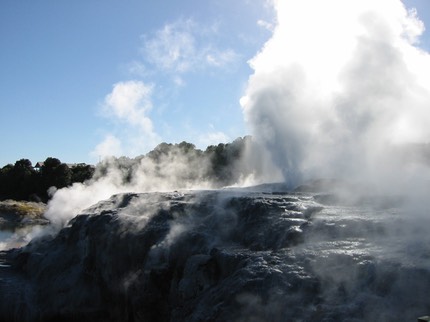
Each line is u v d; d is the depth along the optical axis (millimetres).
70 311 18531
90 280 19078
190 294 14312
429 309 9539
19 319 18672
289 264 11922
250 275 11898
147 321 15961
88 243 19516
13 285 19625
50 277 19859
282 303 10977
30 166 77125
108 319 17953
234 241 15523
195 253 15719
